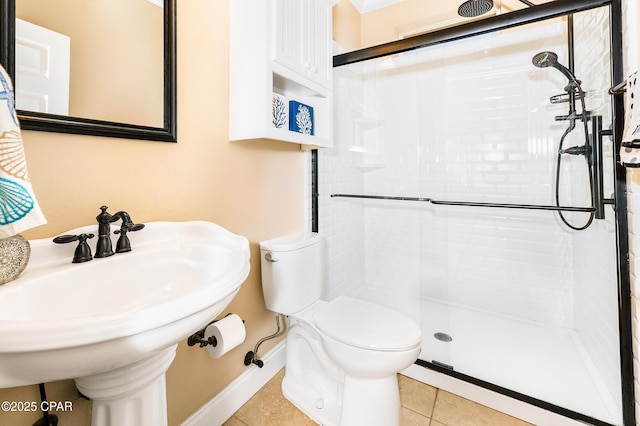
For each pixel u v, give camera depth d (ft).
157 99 3.26
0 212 1.70
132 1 3.03
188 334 1.95
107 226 2.59
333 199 6.73
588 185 5.06
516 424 4.24
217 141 4.00
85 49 2.68
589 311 5.28
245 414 4.41
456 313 6.91
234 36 4.07
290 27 4.15
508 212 6.64
